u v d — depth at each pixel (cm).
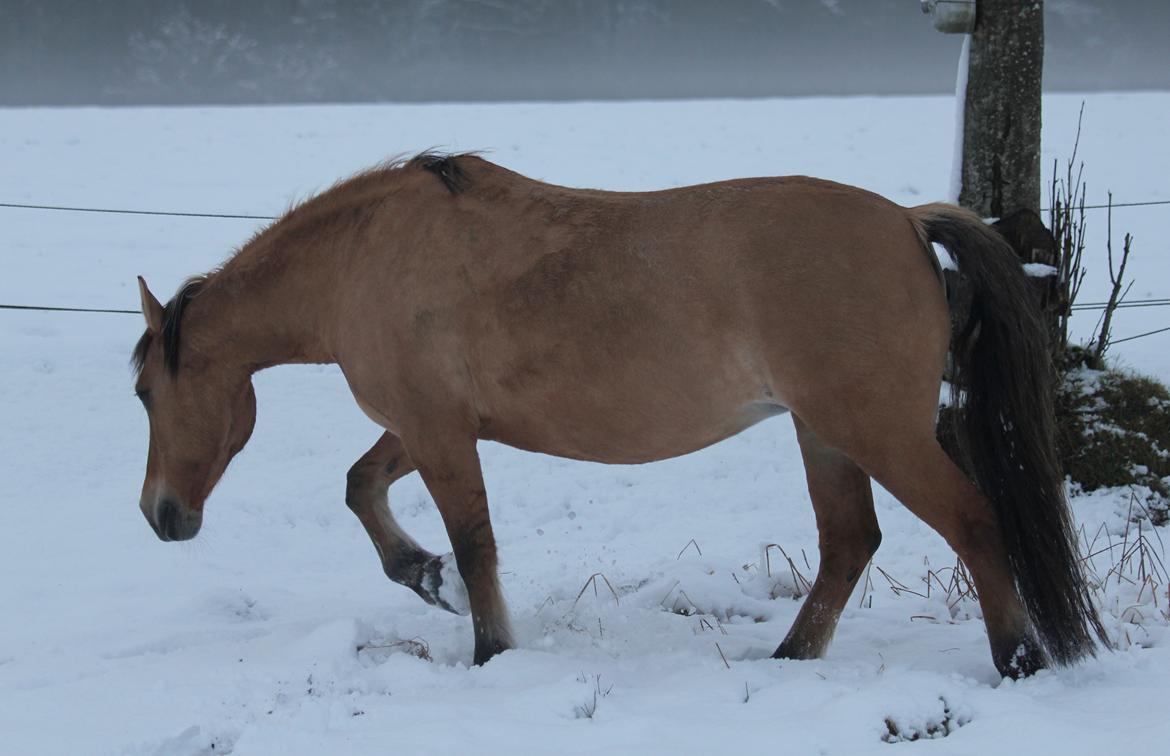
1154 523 819
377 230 620
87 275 1756
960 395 556
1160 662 524
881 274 520
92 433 1137
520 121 3669
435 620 680
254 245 675
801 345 517
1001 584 511
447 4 7031
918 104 4162
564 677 542
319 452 1109
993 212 909
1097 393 902
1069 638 508
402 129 3425
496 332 575
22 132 3306
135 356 698
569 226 572
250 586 799
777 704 498
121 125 3541
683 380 544
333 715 520
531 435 593
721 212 543
